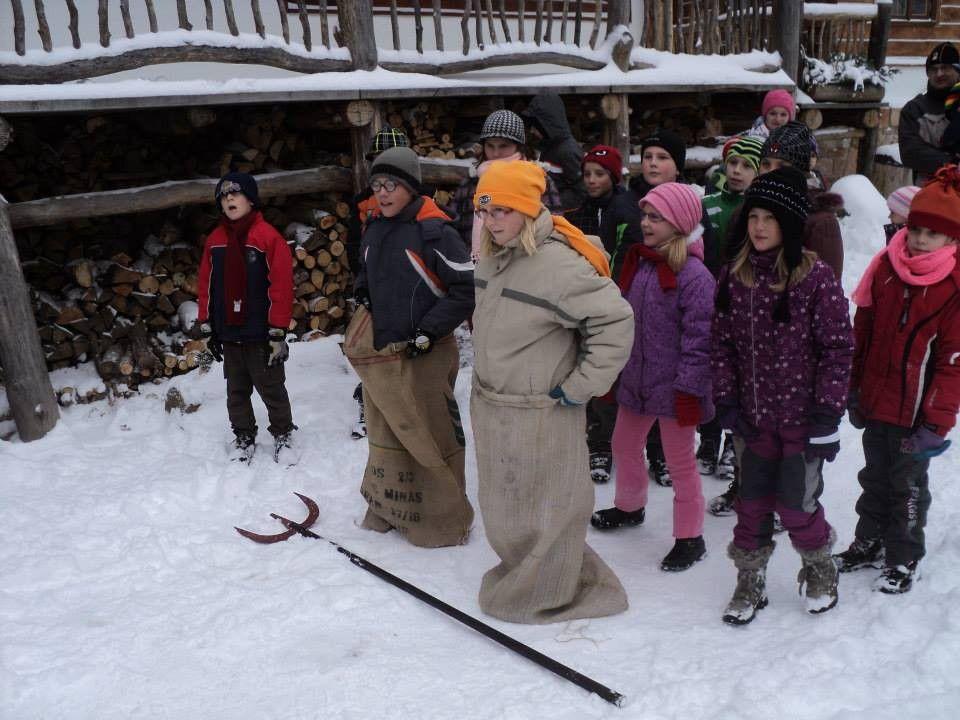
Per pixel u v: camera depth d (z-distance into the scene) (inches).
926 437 109.1
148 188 200.7
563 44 255.6
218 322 168.6
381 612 120.0
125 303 211.6
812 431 104.8
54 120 210.7
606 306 107.1
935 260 107.7
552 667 103.3
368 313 139.8
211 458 174.2
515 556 119.2
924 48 476.7
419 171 140.5
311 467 171.5
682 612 118.2
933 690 95.0
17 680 103.4
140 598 124.2
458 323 135.9
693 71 279.7
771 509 112.7
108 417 197.0
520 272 110.1
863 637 106.4
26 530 145.4
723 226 155.2
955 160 219.5
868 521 124.3
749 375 108.4
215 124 229.0
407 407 135.0
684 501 129.2
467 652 110.0
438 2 229.5
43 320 203.2
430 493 141.2
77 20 179.8
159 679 104.7
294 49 208.1
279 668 106.6
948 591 115.3
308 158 238.1
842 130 365.1
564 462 114.0
